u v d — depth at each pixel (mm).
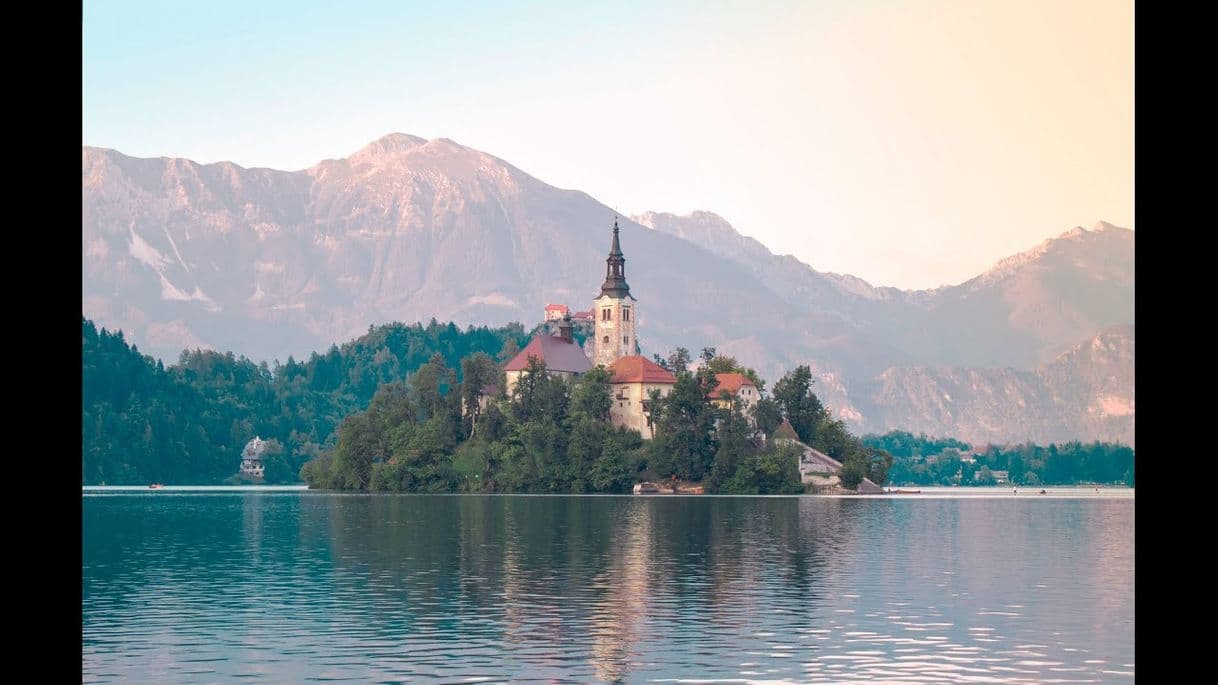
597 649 61375
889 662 58062
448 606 78125
